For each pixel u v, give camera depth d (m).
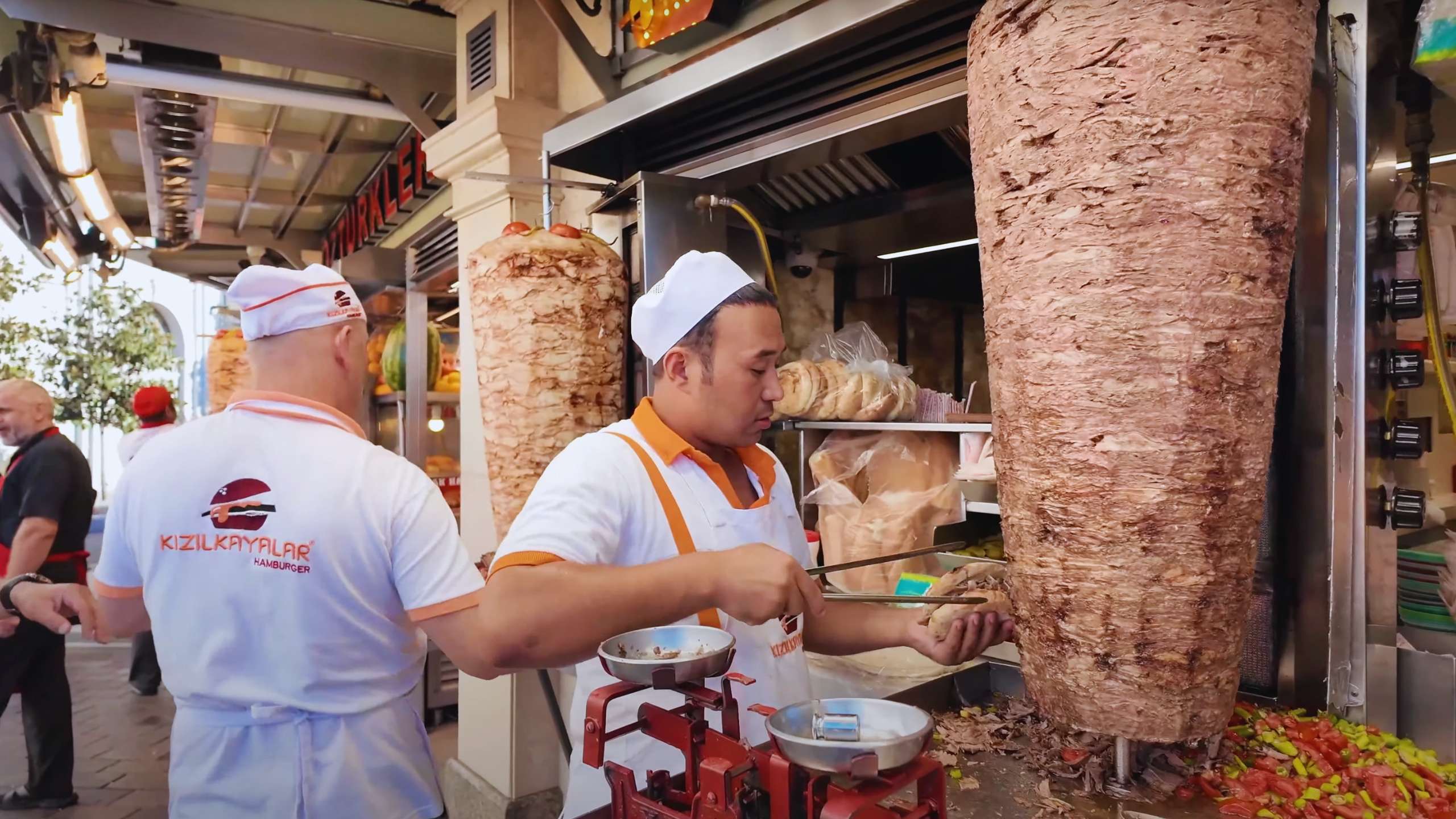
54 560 3.45
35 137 5.28
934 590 1.70
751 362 1.39
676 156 2.52
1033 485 1.15
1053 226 1.09
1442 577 1.68
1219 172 1.02
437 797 1.70
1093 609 1.11
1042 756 1.42
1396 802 1.18
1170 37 1.02
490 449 2.44
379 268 5.16
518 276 2.29
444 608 1.56
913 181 2.48
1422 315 1.43
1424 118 1.65
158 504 1.52
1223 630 1.10
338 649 1.53
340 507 1.51
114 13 3.10
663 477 1.43
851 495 2.34
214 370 6.15
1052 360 1.10
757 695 1.44
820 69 2.06
